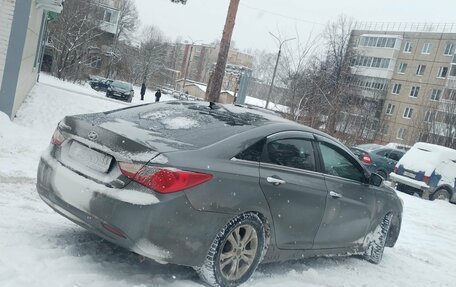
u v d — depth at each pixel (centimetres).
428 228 942
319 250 473
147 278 377
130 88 3584
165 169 341
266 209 398
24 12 1045
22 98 1503
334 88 2705
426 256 684
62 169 382
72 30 4794
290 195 418
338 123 2653
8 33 1039
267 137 416
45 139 957
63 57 4759
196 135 395
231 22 1545
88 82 5131
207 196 355
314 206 444
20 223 444
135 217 336
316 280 461
